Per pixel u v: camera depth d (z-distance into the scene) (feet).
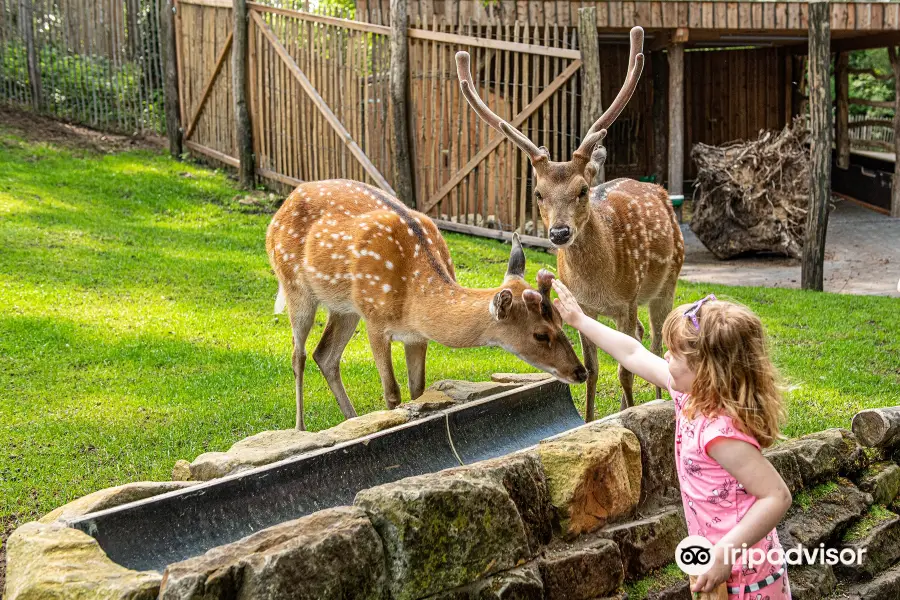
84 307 24.91
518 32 36.86
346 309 18.06
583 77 36.01
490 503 9.78
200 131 45.65
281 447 13.04
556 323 15.06
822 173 33.22
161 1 45.78
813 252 33.76
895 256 41.19
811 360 22.76
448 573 9.40
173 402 18.89
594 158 17.42
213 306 26.43
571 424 15.34
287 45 40.83
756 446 8.66
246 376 21.06
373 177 39.09
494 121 16.99
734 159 41.04
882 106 54.03
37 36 46.65
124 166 42.75
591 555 10.75
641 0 45.24
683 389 9.36
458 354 23.85
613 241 17.74
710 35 51.88
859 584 13.35
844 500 14.16
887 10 46.93
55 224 32.89
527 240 37.42
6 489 14.46
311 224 18.33
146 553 9.98
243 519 10.78
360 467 12.04
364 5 39.63
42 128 45.44
